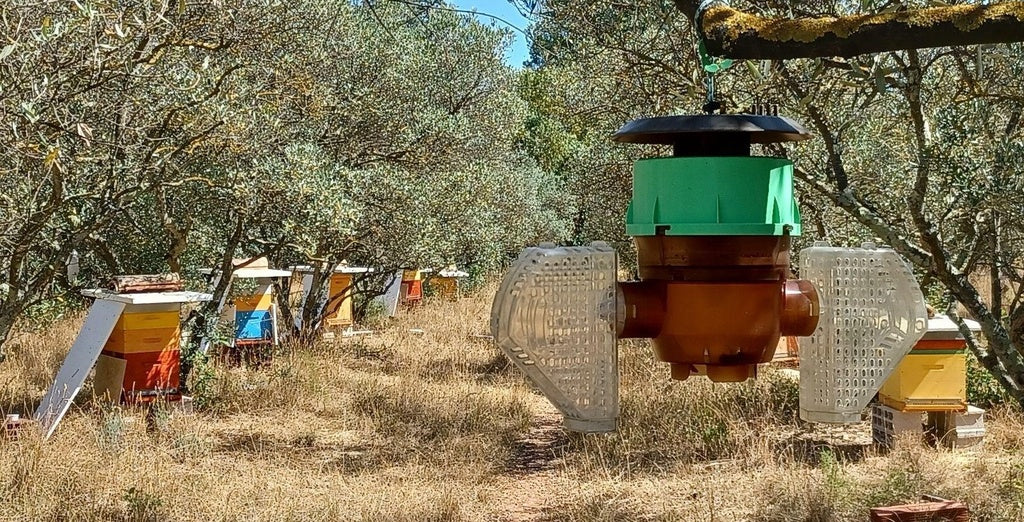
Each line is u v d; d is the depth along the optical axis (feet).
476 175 48.32
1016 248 14.17
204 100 23.73
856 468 23.54
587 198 40.29
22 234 22.49
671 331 4.43
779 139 4.75
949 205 12.64
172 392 28.14
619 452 26.12
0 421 25.68
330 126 42.06
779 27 4.56
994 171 11.46
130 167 23.09
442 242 43.75
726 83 14.80
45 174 22.24
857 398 4.71
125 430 25.26
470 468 24.98
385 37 44.27
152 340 27.68
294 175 30.19
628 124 4.50
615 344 4.33
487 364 43.14
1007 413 28.32
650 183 4.45
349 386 35.63
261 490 21.86
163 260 36.70
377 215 40.09
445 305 66.59
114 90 22.35
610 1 16.57
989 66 12.73
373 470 24.88
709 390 30.30
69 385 25.86
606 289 4.32
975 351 10.03
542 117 84.89
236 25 25.66
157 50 22.35
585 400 4.28
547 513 21.44
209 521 19.34
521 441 29.30
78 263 37.76
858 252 4.71
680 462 24.80
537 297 4.25
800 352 4.87
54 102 17.72
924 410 25.04
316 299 46.57
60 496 19.92
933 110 15.40
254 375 36.17
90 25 15.72
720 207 4.31
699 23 4.74
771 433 27.37
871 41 4.49
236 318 39.81
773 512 19.76
